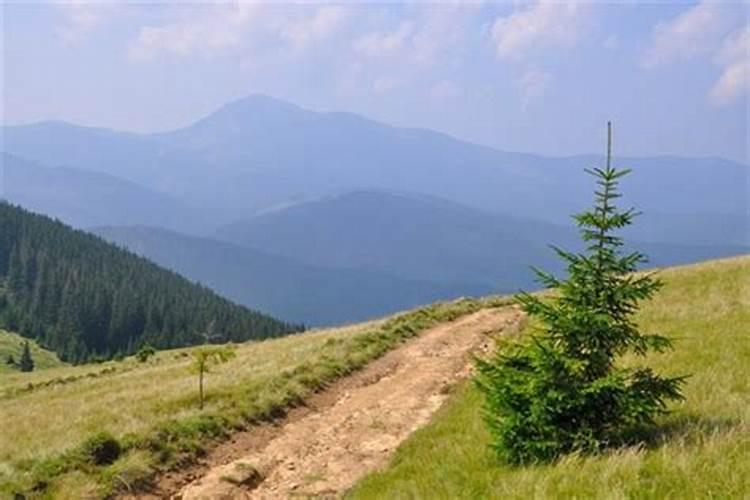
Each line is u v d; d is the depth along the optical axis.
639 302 30.84
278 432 18.97
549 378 10.92
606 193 11.10
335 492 13.89
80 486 13.79
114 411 24.25
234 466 15.58
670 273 39.31
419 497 11.21
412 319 41.47
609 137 11.04
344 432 18.36
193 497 13.91
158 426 17.03
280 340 53.44
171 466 15.47
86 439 15.48
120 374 49.12
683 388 14.59
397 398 21.81
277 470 15.66
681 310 27.52
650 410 10.66
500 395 11.34
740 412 12.10
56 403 34.09
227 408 19.77
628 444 11.12
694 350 19.14
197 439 17.14
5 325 192.62
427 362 27.80
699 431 10.84
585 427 11.03
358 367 27.44
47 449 16.45
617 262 11.05
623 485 9.02
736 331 21.44
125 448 15.71
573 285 11.16
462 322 39.19
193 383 29.44
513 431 11.27
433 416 18.78
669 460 9.57
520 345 11.91
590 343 11.09
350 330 45.97
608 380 10.62
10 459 16.81
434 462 13.40
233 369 32.84
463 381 22.86
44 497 13.43
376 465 15.34
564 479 9.56
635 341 11.45
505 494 9.84
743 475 8.78
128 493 13.96
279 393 21.81
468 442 14.11
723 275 34.94
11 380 68.88
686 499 8.45
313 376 24.36
